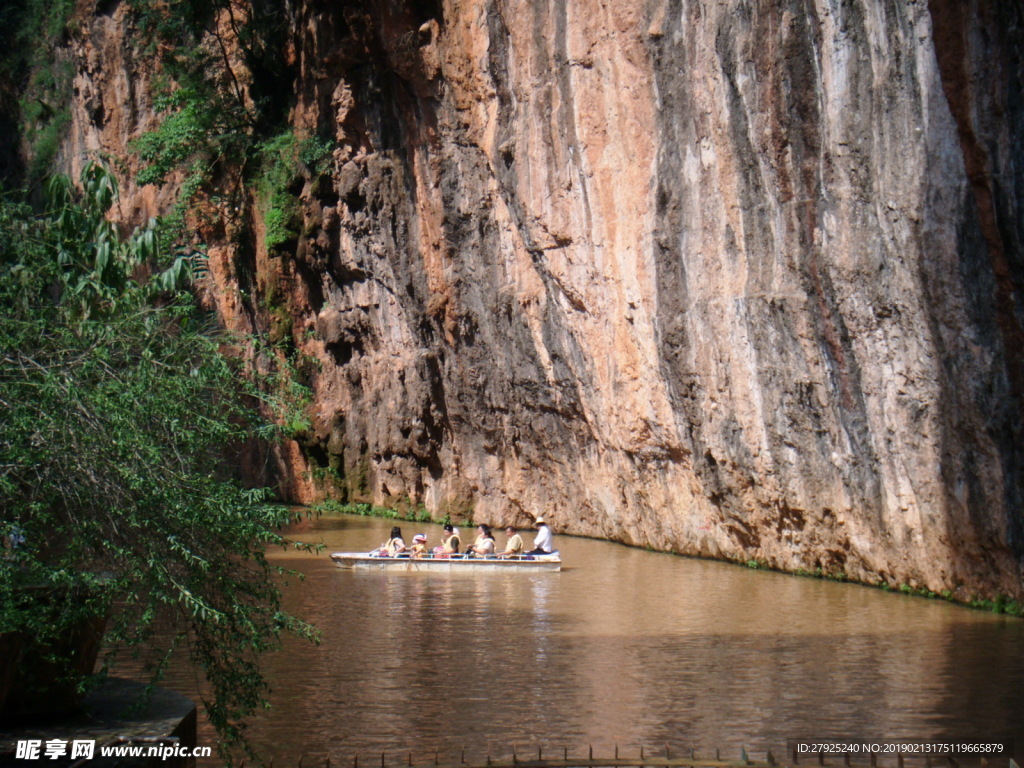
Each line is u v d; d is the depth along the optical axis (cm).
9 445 905
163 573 920
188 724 1046
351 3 4278
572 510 4016
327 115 4853
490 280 4031
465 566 3006
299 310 5341
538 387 3912
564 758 1197
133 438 927
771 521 2908
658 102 3011
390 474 4991
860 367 2489
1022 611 2150
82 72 6669
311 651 1845
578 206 3384
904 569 2475
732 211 2805
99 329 1004
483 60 3738
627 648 1862
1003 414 2148
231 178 5534
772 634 1992
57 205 1495
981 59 2097
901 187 2300
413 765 1180
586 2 3212
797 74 2527
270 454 5672
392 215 4519
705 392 3002
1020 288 2081
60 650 978
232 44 5594
